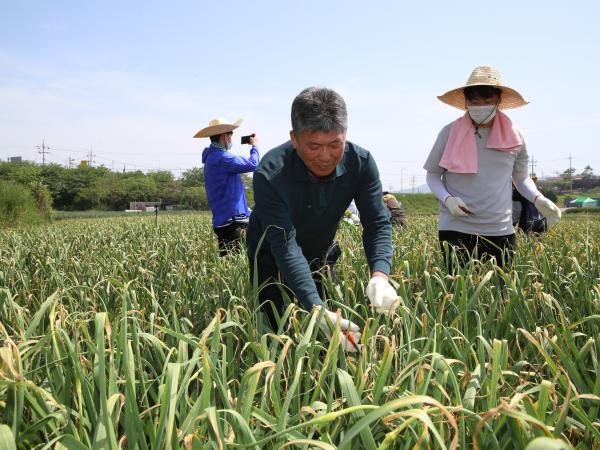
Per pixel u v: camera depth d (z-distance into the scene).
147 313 3.10
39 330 2.59
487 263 3.30
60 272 3.78
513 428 1.60
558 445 0.97
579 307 2.76
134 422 1.53
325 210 2.74
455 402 1.77
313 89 2.26
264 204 2.55
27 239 8.16
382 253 2.69
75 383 1.81
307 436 1.62
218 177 5.76
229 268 3.52
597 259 3.41
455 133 4.00
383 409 1.30
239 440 1.55
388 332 2.33
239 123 5.91
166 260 4.20
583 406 1.95
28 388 1.73
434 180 4.18
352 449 1.65
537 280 3.39
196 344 1.79
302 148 2.33
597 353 2.16
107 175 82.44
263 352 1.93
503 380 1.90
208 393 1.61
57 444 1.44
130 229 9.11
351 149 2.68
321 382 1.79
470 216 4.00
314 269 3.06
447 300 2.71
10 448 1.26
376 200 2.78
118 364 1.91
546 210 4.14
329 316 2.07
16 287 3.71
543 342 2.25
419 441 1.44
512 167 4.05
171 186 79.19
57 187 73.81
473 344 2.27
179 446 1.53
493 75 3.80
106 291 3.19
